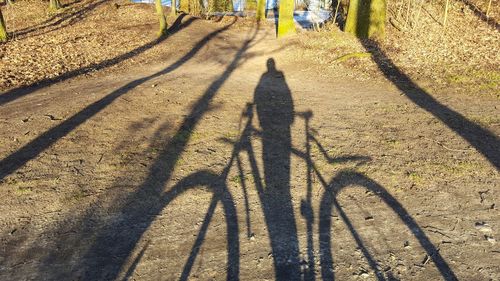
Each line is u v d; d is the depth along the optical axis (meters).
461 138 6.64
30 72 11.09
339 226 4.40
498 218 4.50
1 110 7.95
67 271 3.73
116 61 13.32
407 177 5.41
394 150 6.25
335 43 14.47
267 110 8.26
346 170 5.64
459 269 3.73
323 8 25.89
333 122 7.56
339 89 10.00
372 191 5.09
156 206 4.79
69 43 15.34
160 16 17.72
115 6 25.56
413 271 3.72
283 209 4.73
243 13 27.41
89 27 19.77
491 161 5.82
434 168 5.64
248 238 4.21
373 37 14.59
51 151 6.10
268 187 5.22
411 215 4.58
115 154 6.05
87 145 6.33
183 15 22.97
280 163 5.88
